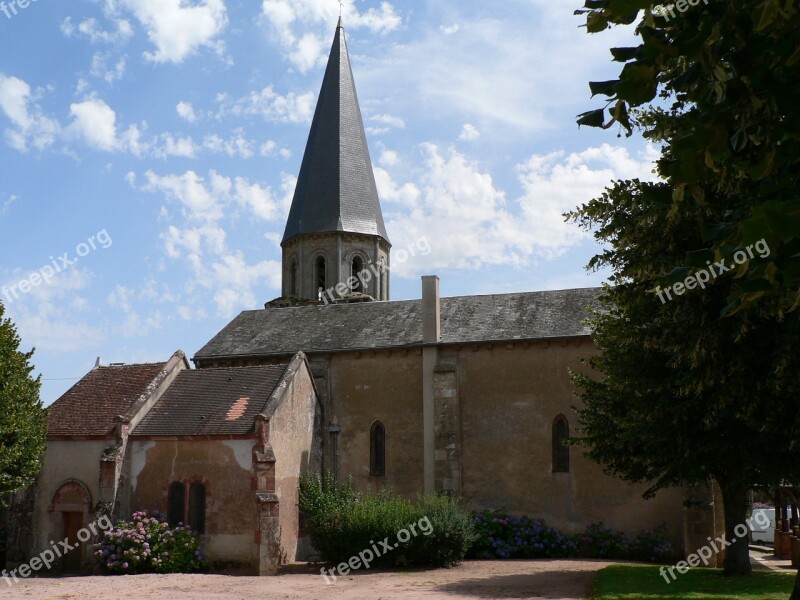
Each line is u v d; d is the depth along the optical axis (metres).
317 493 27.47
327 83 52.09
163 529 25.72
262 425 26.19
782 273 5.10
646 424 17.78
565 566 24.92
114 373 30.91
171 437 27.00
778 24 4.94
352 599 18.19
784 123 5.34
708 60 5.04
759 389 13.59
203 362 33.81
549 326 30.98
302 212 50.00
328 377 32.53
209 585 21.38
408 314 34.31
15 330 24.27
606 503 29.03
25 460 23.91
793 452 16.80
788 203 4.34
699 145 5.21
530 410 30.33
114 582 22.14
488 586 20.14
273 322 35.97
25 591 20.12
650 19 4.98
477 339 31.09
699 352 13.02
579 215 15.61
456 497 30.02
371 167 52.50
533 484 29.78
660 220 14.10
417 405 31.42
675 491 28.53
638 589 17.83
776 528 34.62
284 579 22.95
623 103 5.23
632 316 16.53
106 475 26.45
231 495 26.05
